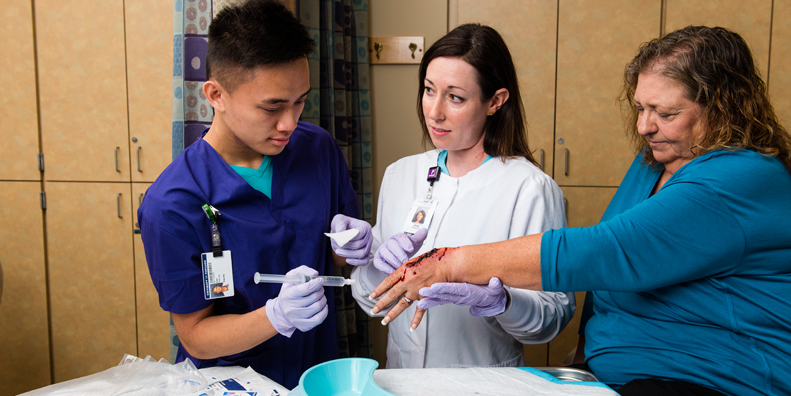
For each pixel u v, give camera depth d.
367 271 1.28
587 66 2.59
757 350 0.83
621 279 0.84
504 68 1.14
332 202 1.27
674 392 0.85
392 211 1.38
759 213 0.81
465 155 1.27
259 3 0.90
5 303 2.43
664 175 1.04
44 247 2.42
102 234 2.41
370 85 2.76
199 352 1.02
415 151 2.79
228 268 1.01
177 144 1.51
